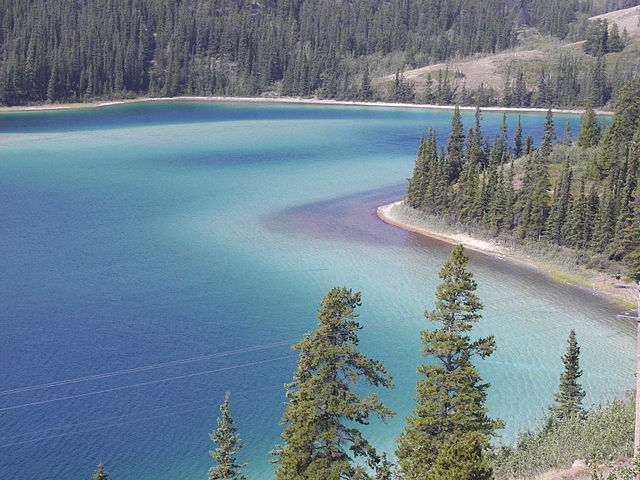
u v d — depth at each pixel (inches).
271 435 3014.3
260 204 7194.9
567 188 5551.2
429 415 2170.3
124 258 5398.6
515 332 4037.9
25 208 6953.7
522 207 5792.3
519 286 4822.8
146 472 2765.7
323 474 1969.7
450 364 2251.5
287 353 3777.1
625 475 1797.5
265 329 4087.1
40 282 4842.5
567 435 2454.5
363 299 4549.7
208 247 5693.9
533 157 6407.5
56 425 3088.1
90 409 3216.0
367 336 3971.5
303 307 4421.8
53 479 2716.5
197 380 3479.3
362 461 2815.0
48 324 4133.9
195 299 4544.8
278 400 3292.3
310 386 2022.6
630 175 5497.1
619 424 2401.6
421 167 6752.0
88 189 7834.6
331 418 2063.2
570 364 2923.2
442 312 2250.2
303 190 7864.2
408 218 6520.7
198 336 3981.3
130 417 3149.6
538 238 5610.2
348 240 5910.4
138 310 4355.3
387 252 5580.7
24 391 3373.5
